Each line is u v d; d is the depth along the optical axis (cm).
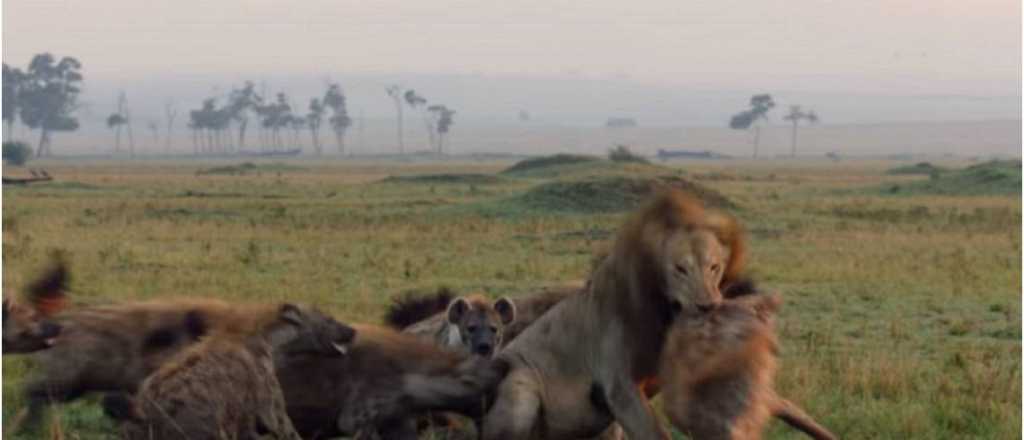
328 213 4678
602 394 1005
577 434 1026
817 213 4597
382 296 2159
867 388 1309
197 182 8550
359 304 2017
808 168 14962
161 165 16912
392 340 1028
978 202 5675
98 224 3934
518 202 4509
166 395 914
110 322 1073
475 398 1004
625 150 8475
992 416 1202
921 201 5747
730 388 923
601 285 995
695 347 928
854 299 2238
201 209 4812
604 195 4475
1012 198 5997
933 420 1192
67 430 1073
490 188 6869
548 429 1020
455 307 1144
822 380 1336
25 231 3544
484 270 2644
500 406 1002
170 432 905
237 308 1049
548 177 7738
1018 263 2945
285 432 962
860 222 4241
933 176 7331
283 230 3753
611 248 1016
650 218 961
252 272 2562
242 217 4394
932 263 2894
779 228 3925
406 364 1014
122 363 1063
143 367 1057
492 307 1144
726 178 9269
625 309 976
